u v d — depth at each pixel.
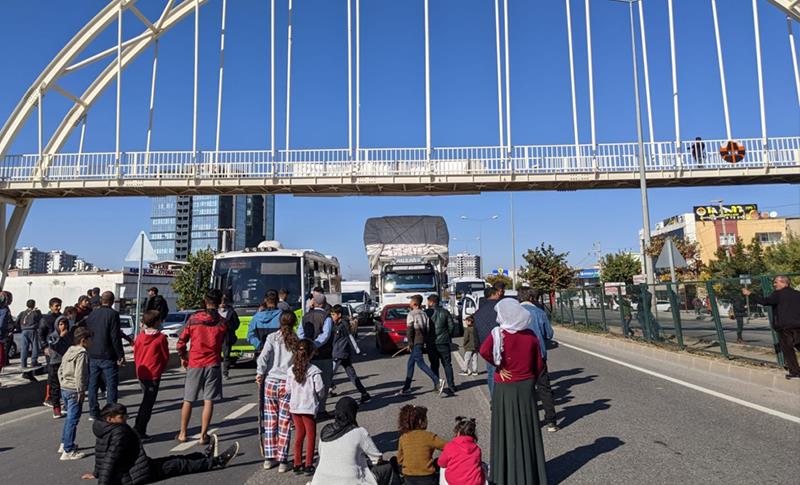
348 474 4.41
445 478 4.32
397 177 23.81
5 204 26.05
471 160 23.78
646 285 15.91
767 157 22.95
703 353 12.42
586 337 19.67
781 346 9.05
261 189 24.64
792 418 6.95
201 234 135.50
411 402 9.07
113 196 25.66
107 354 7.66
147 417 7.06
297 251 14.96
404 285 22.38
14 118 25.95
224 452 5.91
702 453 5.65
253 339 7.96
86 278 52.72
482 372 12.37
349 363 9.30
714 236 58.44
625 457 5.62
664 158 23.38
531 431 4.71
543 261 35.53
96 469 5.06
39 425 8.38
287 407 5.78
